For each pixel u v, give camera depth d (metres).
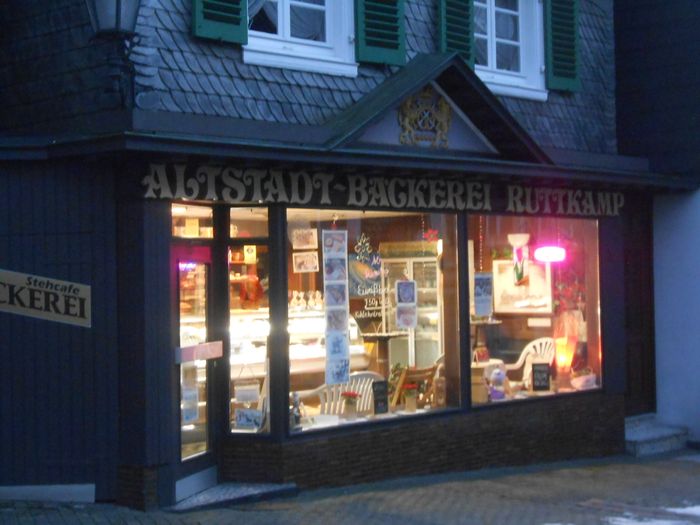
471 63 12.63
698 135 14.45
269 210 10.33
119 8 8.98
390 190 11.30
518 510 10.14
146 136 8.73
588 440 13.60
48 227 9.54
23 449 9.54
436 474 11.75
